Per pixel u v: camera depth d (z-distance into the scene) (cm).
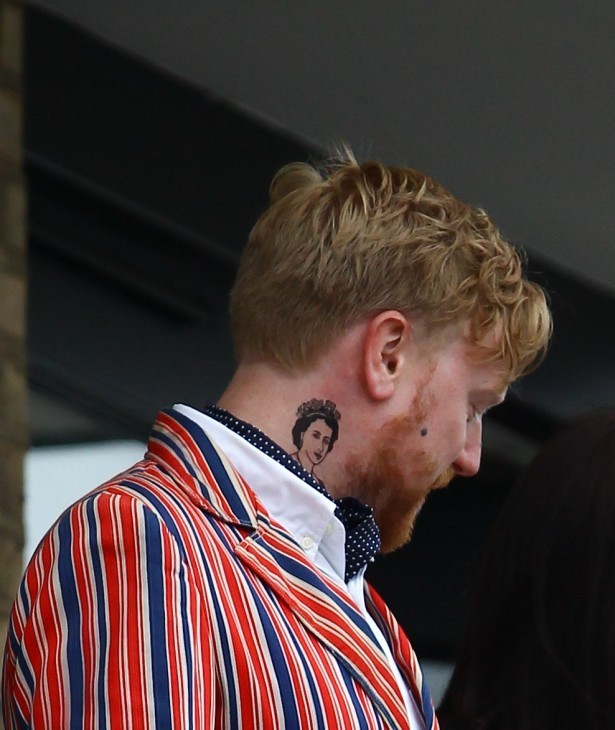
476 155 1176
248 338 471
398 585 1305
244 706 409
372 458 467
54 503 1030
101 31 1114
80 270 1098
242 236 1147
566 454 496
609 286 1325
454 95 1106
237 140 1166
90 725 391
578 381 1296
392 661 467
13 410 914
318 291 462
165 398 1107
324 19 1045
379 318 463
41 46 1095
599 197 1191
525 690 470
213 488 444
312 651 426
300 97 1148
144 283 1114
